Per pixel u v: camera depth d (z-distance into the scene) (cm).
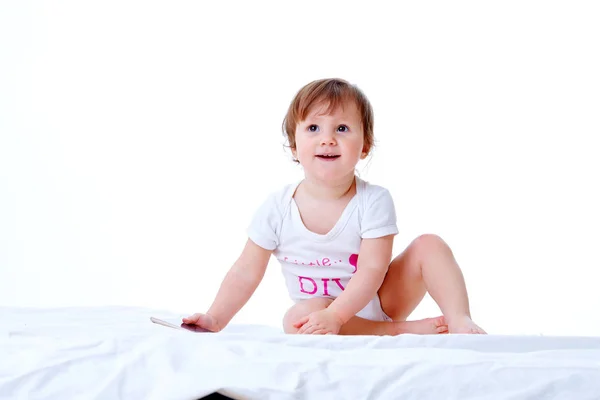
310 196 169
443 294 153
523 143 316
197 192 319
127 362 92
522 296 306
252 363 92
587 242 309
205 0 326
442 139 320
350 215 165
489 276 310
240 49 325
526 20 316
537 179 315
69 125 318
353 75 323
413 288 162
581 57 314
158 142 321
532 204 314
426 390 88
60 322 145
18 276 310
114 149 319
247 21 326
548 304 303
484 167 318
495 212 315
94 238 315
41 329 118
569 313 298
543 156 315
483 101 319
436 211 318
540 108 316
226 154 321
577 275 307
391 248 164
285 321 163
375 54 324
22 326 123
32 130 317
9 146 315
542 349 112
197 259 316
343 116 162
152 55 323
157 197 318
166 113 321
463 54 320
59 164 317
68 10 320
